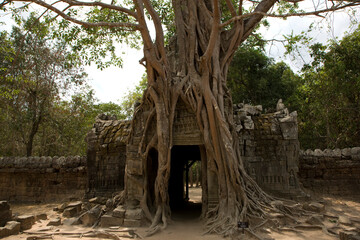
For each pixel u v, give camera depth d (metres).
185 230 8.76
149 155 10.75
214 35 8.84
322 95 17.58
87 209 11.20
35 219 9.71
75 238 7.93
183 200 15.38
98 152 14.20
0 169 16.17
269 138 12.27
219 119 9.20
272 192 11.70
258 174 12.02
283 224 8.25
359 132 17.52
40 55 16.72
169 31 14.80
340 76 15.76
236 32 10.26
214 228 8.26
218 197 9.47
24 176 16.30
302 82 22.52
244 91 22.98
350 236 6.53
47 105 19.81
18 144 23.72
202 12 11.03
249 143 12.19
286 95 21.89
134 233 8.21
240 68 22.05
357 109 16.58
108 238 7.95
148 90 10.27
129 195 10.21
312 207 9.45
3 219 8.71
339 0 6.95
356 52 14.95
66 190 15.52
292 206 9.26
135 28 9.86
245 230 7.64
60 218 10.41
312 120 20.20
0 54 12.02
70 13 10.20
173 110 10.02
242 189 8.98
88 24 8.23
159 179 9.66
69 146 23.84
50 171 15.70
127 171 10.49
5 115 19.42
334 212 9.98
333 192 13.09
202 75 9.82
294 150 11.92
